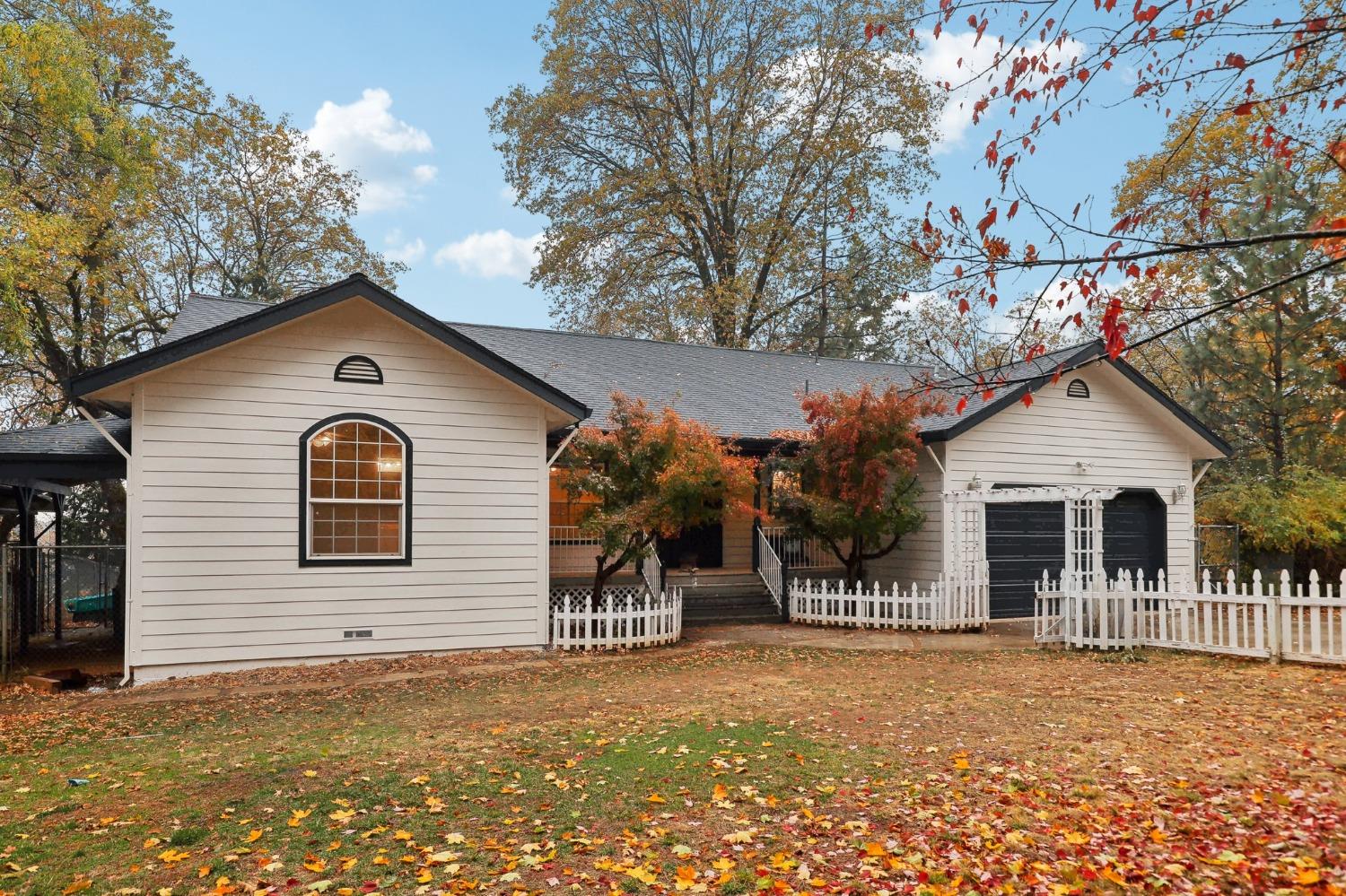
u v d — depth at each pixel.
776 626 16.55
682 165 36.22
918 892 4.49
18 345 17.33
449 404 13.62
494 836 5.32
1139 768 6.69
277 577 12.47
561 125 35.59
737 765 6.81
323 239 30.38
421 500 13.38
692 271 37.66
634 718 8.66
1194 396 23.42
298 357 12.72
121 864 4.95
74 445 12.78
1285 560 21.34
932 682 10.76
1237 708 8.97
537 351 20.52
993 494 14.93
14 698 11.04
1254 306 21.14
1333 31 5.01
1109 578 18.75
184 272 29.69
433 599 13.39
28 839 5.38
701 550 19.14
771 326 40.34
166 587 11.87
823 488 16.39
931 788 6.20
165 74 24.78
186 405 12.05
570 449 15.20
